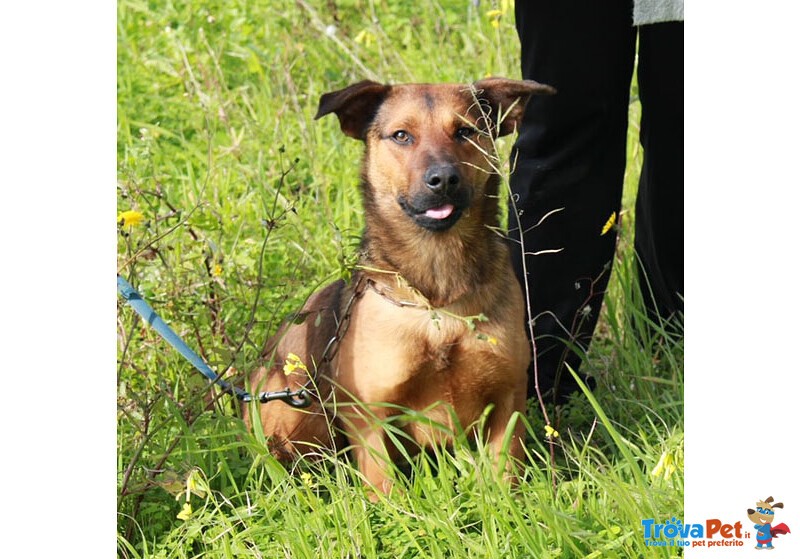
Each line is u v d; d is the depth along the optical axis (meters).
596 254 6.11
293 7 10.48
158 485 5.02
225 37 10.07
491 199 5.46
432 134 5.32
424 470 5.41
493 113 5.59
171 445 5.27
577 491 5.03
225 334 5.93
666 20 5.43
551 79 5.81
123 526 5.15
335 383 5.32
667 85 6.14
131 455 5.50
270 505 5.07
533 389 6.25
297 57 9.82
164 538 5.09
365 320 5.37
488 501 4.89
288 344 5.79
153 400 5.43
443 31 10.35
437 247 5.29
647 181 6.52
